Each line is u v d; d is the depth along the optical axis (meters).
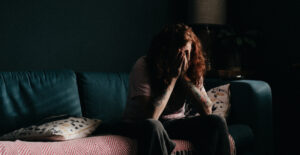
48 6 2.46
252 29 2.93
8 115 1.66
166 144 1.23
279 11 2.70
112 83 2.10
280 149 2.59
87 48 2.64
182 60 1.48
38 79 1.83
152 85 1.41
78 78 2.02
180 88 1.57
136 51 2.92
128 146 1.30
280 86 2.65
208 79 2.35
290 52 2.60
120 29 2.82
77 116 1.73
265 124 1.98
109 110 2.02
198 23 2.68
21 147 1.15
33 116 1.73
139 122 1.30
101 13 2.71
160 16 3.08
